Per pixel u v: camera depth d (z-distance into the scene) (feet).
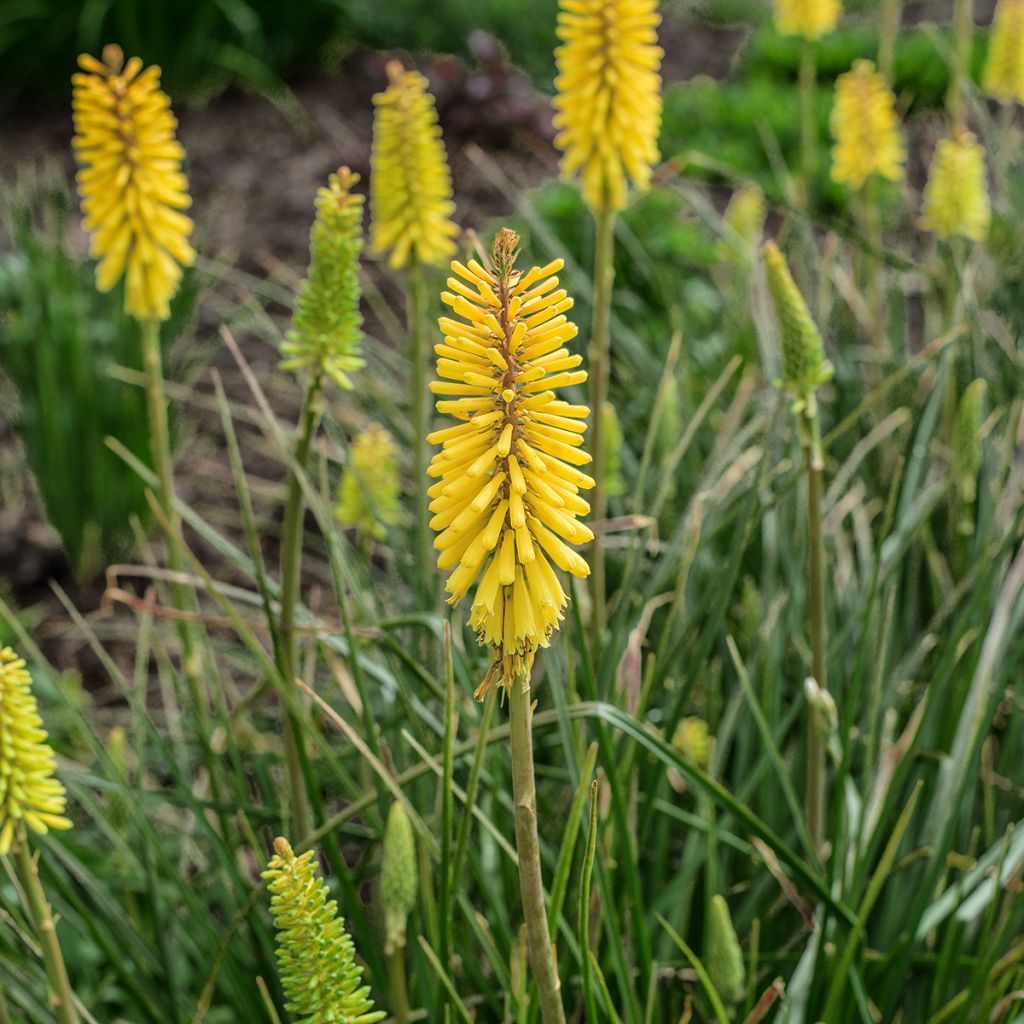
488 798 4.62
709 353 6.13
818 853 4.49
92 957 4.86
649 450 4.79
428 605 4.84
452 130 10.30
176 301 6.57
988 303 5.94
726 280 7.34
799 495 4.90
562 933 4.39
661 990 4.50
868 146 5.92
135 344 6.48
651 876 4.54
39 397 6.32
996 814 4.80
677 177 8.67
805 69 6.82
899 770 4.33
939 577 5.08
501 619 3.55
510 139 10.23
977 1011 4.32
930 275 5.59
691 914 4.60
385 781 4.04
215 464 7.20
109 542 6.57
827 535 5.03
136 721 4.62
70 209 9.34
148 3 10.68
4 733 3.72
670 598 5.03
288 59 11.55
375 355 5.99
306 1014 3.74
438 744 4.61
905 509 4.90
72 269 6.62
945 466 5.49
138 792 4.58
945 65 10.47
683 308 7.13
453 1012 4.15
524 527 3.51
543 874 4.49
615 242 6.70
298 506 4.29
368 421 6.05
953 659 4.42
